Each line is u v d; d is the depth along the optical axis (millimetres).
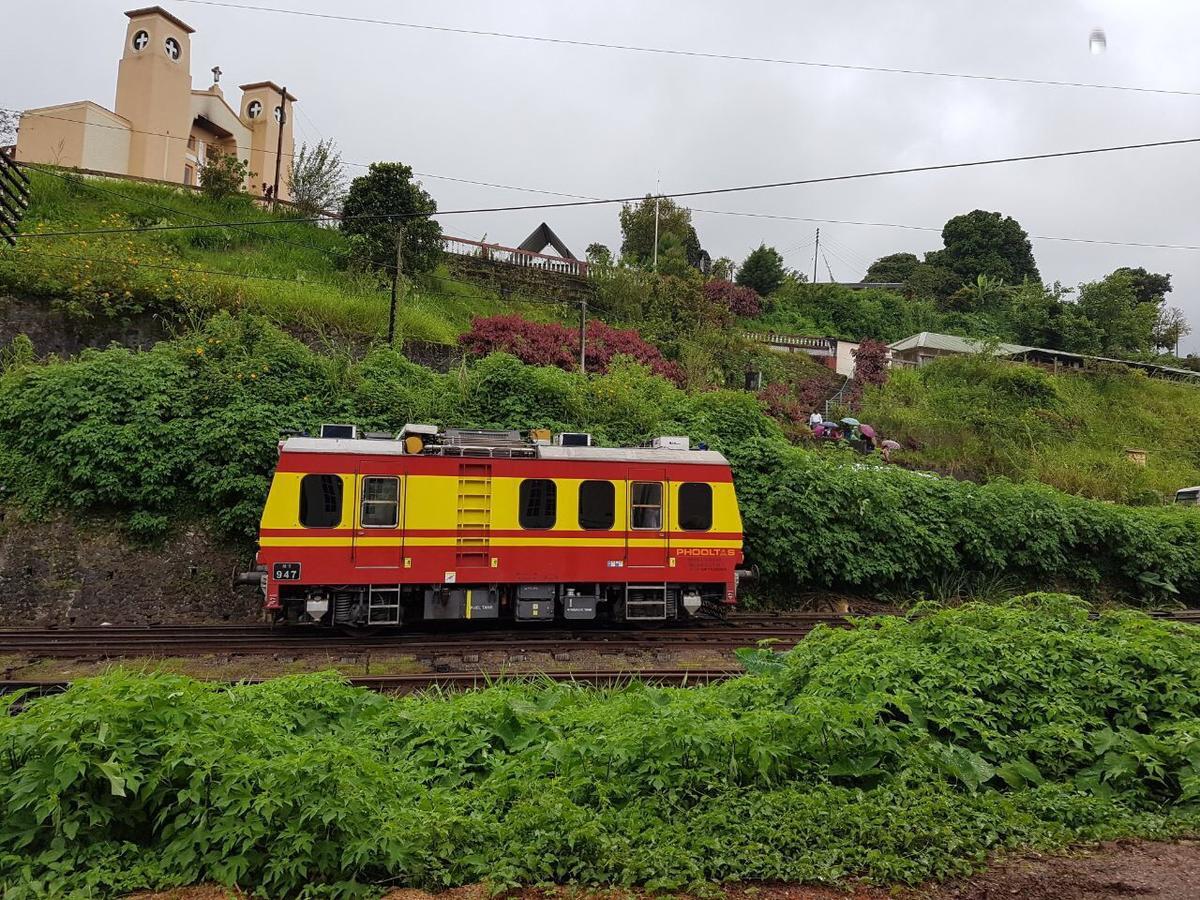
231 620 13664
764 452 16438
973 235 55938
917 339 39031
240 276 21734
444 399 16500
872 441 24703
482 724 6617
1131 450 28609
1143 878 4480
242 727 5164
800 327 41469
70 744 4328
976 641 7148
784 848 4762
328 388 15758
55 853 4141
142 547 13695
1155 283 57844
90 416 13672
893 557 16062
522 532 12648
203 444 13969
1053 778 5883
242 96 38312
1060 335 40219
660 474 13344
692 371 25641
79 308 16594
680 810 5141
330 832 4531
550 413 17141
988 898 4297
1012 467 25328
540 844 4660
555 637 12836
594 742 5852
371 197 25781
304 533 11820
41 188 24578
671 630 13602
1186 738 5680
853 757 5844
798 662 7445
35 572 13203
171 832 4461
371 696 7215
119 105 31609
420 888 4406
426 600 12445
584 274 33875
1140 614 8234
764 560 15531
